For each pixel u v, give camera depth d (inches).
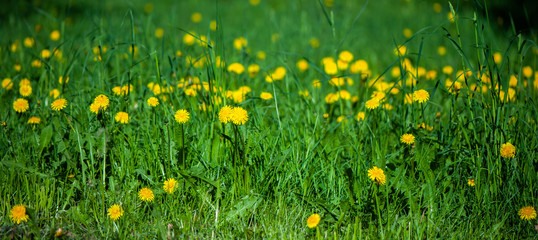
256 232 90.7
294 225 93.2
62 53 153.9
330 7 273.9
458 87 127.1
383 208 94.8
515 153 94.7
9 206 92.1
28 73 136.7
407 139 96.0
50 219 91.9
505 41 216.7
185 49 160.7
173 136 103.0
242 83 141.3
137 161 103.3
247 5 345.4
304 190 98.0
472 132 106.3
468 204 96.4
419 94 99.5
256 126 110.6
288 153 101.2
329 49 205.8
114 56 157.6
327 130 118.6
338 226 92.0
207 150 102.7
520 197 94.1
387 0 357.4
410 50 195.5
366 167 98.0
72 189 94.3
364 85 142.9
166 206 94.7
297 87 135.0
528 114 110.0
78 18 273.1
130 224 91.1
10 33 225.6
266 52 185.2
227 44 183.9
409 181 93.4
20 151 104.4
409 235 86.9
